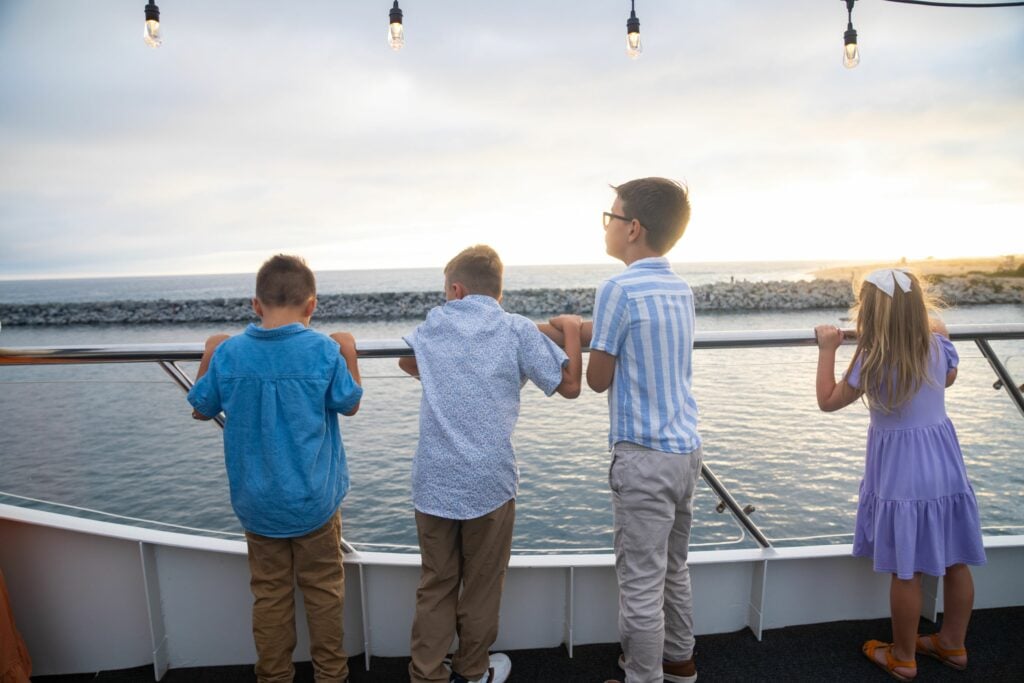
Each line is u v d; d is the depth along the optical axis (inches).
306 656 72.4
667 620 67.2
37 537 69.2
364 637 72.4
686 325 58.8
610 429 61.7
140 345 64.3
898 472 66.0
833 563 78.4
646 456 57.8
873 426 68.9
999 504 79.0
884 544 67.3
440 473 58.1
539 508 99.9
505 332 59.4
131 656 72.1
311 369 56.9
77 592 70.4
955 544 66.7
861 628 78.5
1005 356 74.8
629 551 60.4
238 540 71.4
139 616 71.6
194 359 64.1
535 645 75.8
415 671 62.1
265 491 56.7
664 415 57.9
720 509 78.9
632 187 59.4
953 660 69.3
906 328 62.4
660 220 58.4
